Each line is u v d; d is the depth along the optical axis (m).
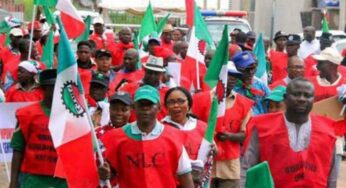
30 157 7.05
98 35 17.50
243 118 8.38
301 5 45.09
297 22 45.47
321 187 6.12
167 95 7.29
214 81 7.74
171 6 35.34
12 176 7.17
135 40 16.20
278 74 13.70
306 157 6.12
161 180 6.07
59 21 6.61
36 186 7.08
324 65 9.34
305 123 6.15
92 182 6.10
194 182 6.55
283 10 45.69
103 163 6.04
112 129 6.49
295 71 9.88
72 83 6.13
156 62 8.77
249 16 49.19
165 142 6.08
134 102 6.09
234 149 8.35
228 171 8.38
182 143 6.18
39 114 7.02
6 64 12.83
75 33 10.26
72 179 6.06
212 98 7.74
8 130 9.32
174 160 6.09
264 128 6.20
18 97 9.41
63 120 6.09
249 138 6.26
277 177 6.14
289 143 6.12
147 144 6.05
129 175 6.06
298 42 13.29
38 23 16.73
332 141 6.16
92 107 7.87
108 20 36.78
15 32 14.60
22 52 12.34
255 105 9.25
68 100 6.12
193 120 7.30
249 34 16.80
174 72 10.76
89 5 35.66
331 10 42.09
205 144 6.93
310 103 6.06
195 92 9.76
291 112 6.12
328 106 7.55
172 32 17.33
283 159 6.13
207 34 10.88
